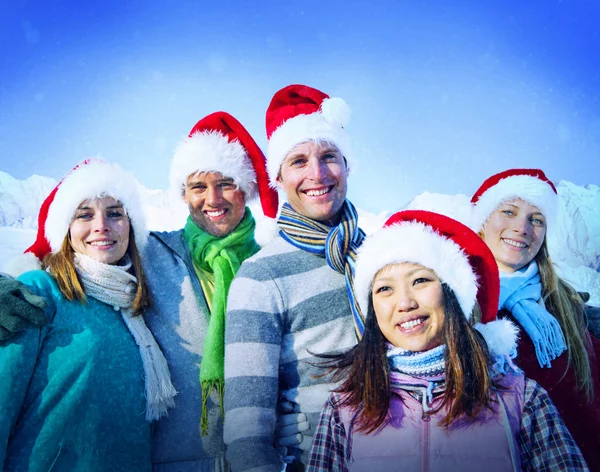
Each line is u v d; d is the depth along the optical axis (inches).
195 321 85.3
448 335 66.6
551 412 64.7
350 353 73.5
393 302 67.5
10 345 70.1
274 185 89.4
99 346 74.5
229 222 93.0
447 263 67.7
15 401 68.6
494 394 65.1
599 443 84.8
